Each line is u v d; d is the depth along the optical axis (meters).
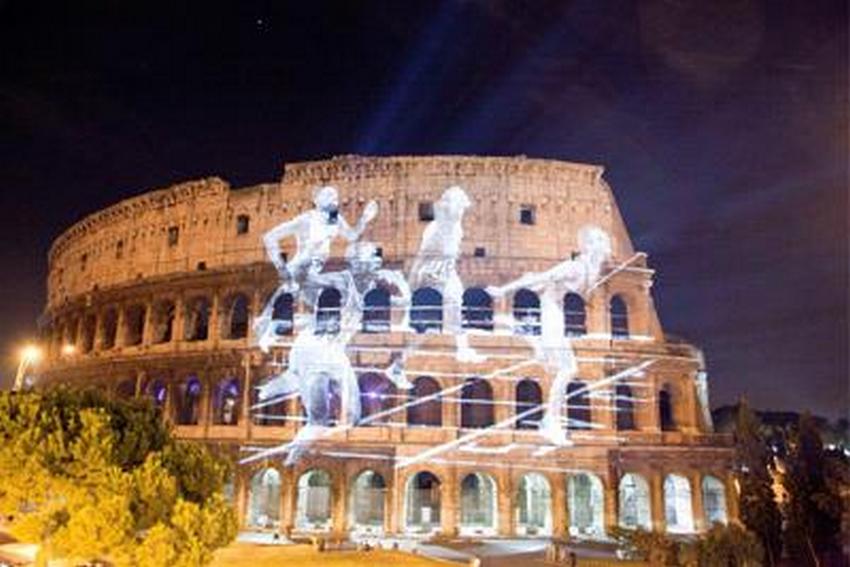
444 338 79.56
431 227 84.19
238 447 77.06
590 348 80.25
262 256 87.00
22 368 78.44
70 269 105.38
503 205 85.19
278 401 79.69
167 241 92.88
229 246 88.81
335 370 79.25
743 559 54.31
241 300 92.31
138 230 95.44
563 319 82.56
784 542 61.88
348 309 81.94
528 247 84.12
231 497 77.50
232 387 87.25
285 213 87.62
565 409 78.31
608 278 84.25
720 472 79.00
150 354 85.44
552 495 75.06
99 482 30.05
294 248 86.25
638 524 78.19
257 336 82.56
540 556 61.62
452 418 77.12
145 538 29.55
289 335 85.81
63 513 29.89
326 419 79.69
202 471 34.81
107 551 28.73
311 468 75.38
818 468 62.34
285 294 88.00
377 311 87.88
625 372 80.62
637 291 85.00
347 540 64.19
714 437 80.00
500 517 73.88
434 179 85.94
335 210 86.62
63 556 29.97
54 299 109.25
